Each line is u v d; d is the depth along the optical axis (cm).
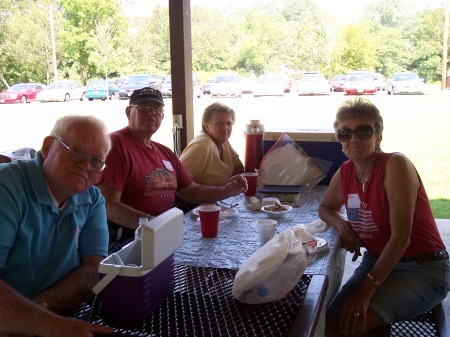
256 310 125
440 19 2462
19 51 2442
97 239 155
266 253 129
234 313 122
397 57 2531
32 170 138
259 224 181
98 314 124
